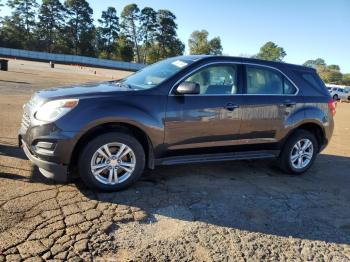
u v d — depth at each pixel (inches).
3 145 253.8
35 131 176.4
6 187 181.0
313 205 198.5
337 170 273.9
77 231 147.1
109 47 4220.0
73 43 4106.8
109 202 176.4
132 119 184.4
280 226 169.9
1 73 1048.8
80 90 191.3
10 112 394.0
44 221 152.1
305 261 143.9
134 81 219.8
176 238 150.3
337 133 478.6
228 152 220.1
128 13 4215.1
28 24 3978.8
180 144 202.1
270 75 234.4
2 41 3752.5
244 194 203.3
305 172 259.4
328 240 161.8
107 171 186.9
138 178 194.7
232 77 219.5
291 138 241.6
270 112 227.5
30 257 128.0
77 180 198.2
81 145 182.7
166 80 199.6
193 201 186.9
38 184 188.7
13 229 143.8
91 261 129.8
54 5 3981.3
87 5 4092.0
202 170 238.2
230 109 212.1
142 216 165.0
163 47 4360.2
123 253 136.6
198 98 204.2
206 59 213.2
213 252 142.9
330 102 257.9
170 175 222.8
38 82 871.7
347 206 203.0
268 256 144.3
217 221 168.2
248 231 161.9
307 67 256.8
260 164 265.7
